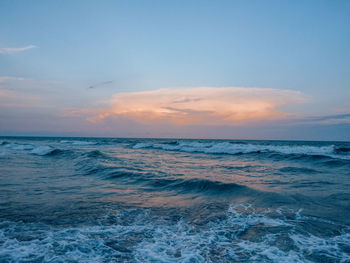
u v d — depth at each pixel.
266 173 11.84
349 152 19.94
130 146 39.34
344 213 5.39
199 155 23.27
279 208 5.82
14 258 3.41
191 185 8.45
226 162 17.12
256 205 6.17
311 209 5.71
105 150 29.95
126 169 12.24
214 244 4.07
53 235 4.29
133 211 5.84
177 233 4.56
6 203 6.17
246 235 4.41
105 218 5.29
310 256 3.58
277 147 25.86
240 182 9.28
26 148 29.95
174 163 16.25
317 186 8.43
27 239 4.08
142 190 8.11
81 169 12.77
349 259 3.46
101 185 8.82
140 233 4.54
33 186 8.41
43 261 3.35
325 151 20.84
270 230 4.57
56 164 15.10
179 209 6.04
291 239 4.17
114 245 3.99
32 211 5.57
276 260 3.47
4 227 4.58
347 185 8.62
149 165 14.81
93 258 3.51
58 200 6.59
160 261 3.46
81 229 4.63
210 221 5.17
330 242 4.04
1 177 10.10
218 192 7.57
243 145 28.88
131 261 3.46
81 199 6.78
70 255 3.56
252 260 3.49
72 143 51.62
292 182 9.28
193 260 3.51
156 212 5.80
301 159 17.72
